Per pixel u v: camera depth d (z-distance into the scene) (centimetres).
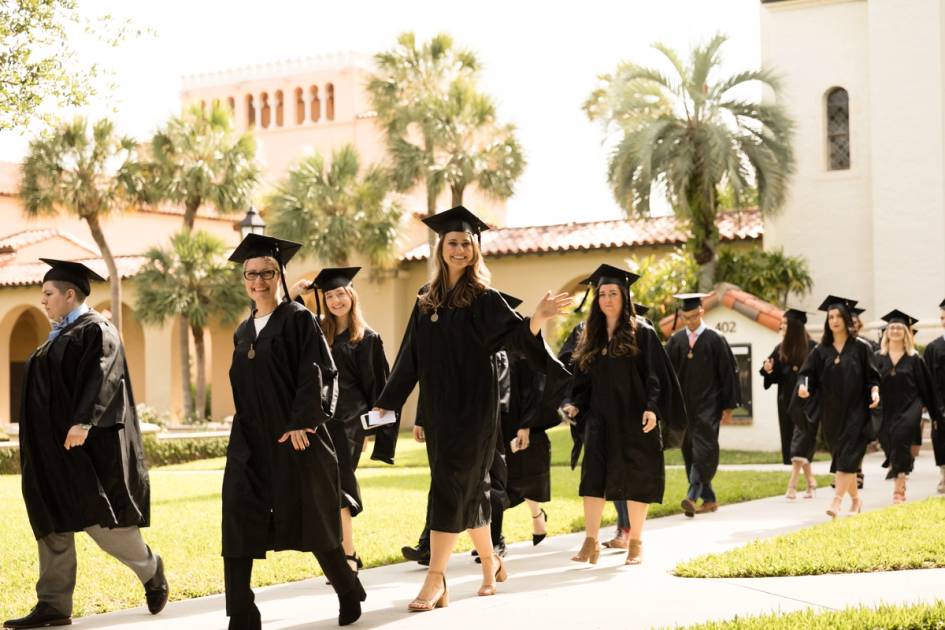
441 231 613
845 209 2358
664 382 782
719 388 1089
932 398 1166
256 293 576
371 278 2981
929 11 2245
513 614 586
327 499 562
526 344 589
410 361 622
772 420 1903
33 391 586
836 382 1000
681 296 1109
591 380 803
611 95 2211
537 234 2900
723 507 1106
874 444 1908
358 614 577
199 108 3067
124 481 590
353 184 2909
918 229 2238
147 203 3027
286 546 549
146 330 3375
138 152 2977
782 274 2217
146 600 630
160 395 3350
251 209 1789
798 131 2394
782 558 712
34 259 3734
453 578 717
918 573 662
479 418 600
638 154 2123
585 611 589
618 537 849
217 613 616
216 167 3038
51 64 1081
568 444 2088
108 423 579
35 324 4016
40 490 583
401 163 2816
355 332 740
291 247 591
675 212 2158
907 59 2258
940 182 2225
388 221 2864
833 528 845
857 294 2342
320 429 564
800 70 2400
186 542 873
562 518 1014
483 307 604
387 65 2927
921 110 2245
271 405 555
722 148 2062
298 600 650
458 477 600
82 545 866
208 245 3030
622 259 2752
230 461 552
